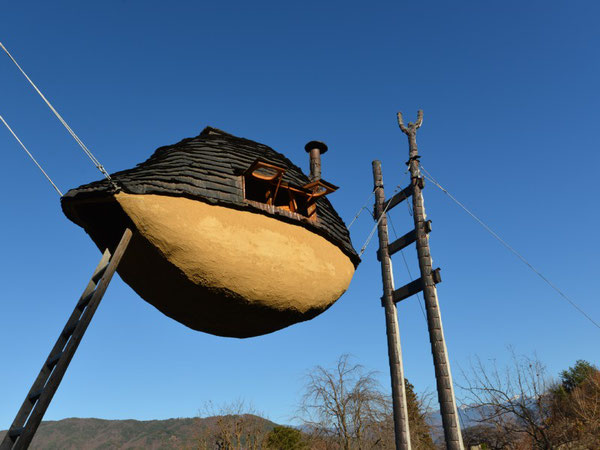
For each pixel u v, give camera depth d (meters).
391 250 12.94
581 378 27.36
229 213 5.62
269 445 28.12
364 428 22.83
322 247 6.59
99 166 4.82
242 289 5.47
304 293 6.03
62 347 5.11
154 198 5.08
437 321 11.04
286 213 6.15
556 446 14.31
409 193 12.76
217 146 6.59
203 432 26.45
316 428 23.52
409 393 30.72
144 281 5.69
